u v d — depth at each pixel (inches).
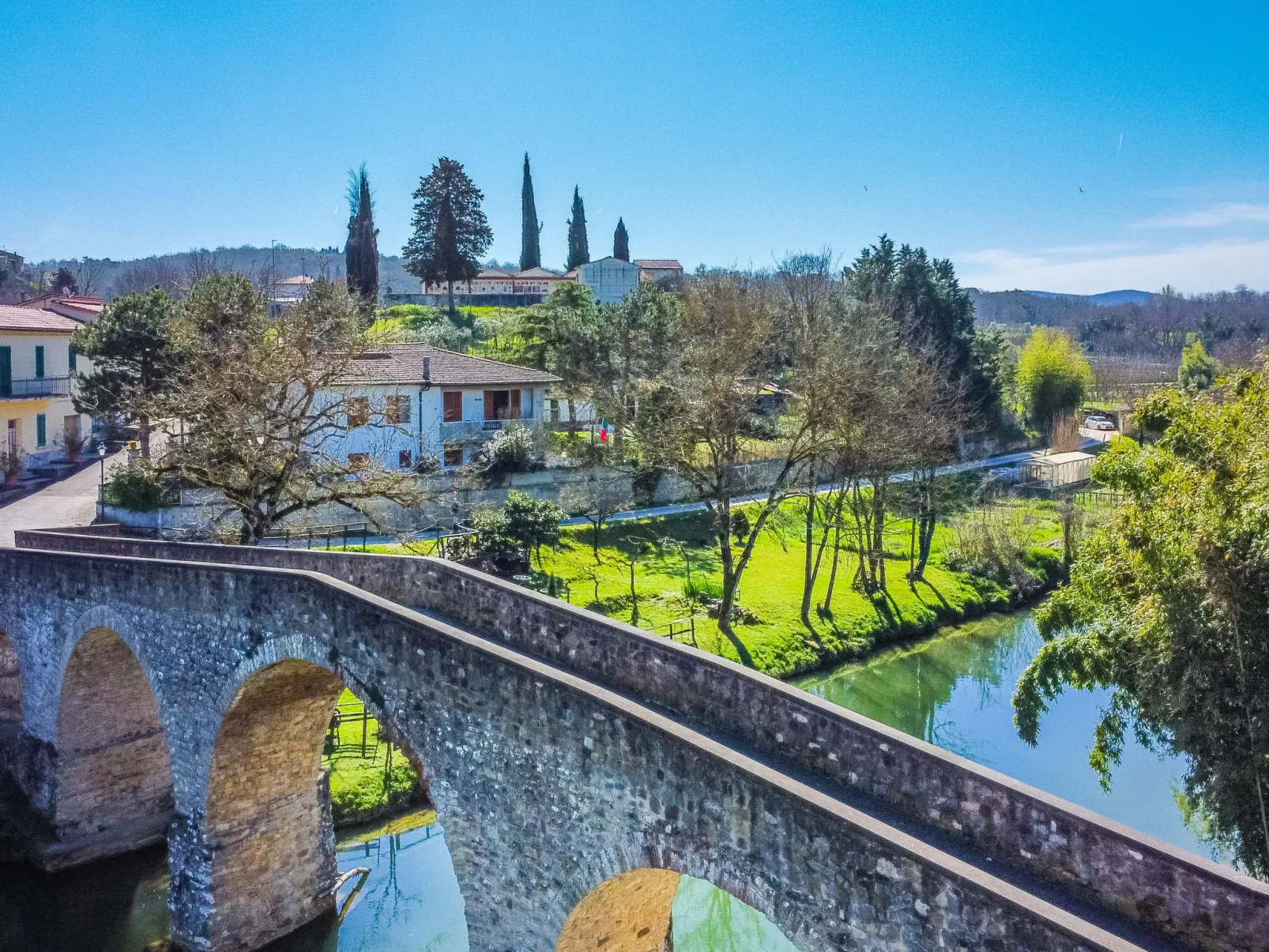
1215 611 818.8
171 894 888.9
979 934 402.0
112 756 1058.7
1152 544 904.3
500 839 613.9
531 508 1739.7
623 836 546.3
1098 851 432.8
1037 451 3314.5
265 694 807.1
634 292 2977.4
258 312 1694.1
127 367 1798.7
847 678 1631.4
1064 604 1090.1
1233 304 6668.3
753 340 1840.6
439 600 756.6
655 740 524.7
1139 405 1014.4
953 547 2271.2
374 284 3577.8
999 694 1615.4
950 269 3174.2
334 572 837.2
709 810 502.6
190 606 826.8
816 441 1672.0
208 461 1379.2
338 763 1173.1
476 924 637.3
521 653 690.2
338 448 1929.1
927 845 445.1
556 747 577.0
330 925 937.5
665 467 1683.1
